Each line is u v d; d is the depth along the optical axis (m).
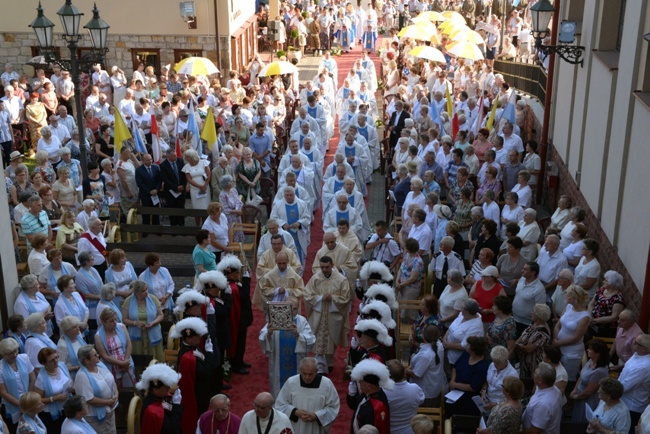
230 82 25.47
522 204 14.45
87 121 20.81
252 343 13.23
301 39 39.38
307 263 16.20
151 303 11.30
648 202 10.61
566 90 17.16
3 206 11.27
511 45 32.12
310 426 8.82
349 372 11.89
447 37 32.53
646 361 8.77
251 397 11.63
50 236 13.49
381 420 8.32
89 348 9.42
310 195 17.36
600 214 13.64
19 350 10.04
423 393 9.05
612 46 14.39
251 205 15.76
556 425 8.29
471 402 9.17
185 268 13.37
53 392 9.39
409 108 21.61
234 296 11.79
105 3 29.30
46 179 16.41
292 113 25.20
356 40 43.00
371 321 9.32
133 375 10.63
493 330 10.10
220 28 29.56
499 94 21.27
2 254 11.13
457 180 15.12
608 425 8.17
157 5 29.27
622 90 12.39
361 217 15.56
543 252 11.92
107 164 16.50
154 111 20.84
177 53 29.83
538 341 9.84
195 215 15.65
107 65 30.06
